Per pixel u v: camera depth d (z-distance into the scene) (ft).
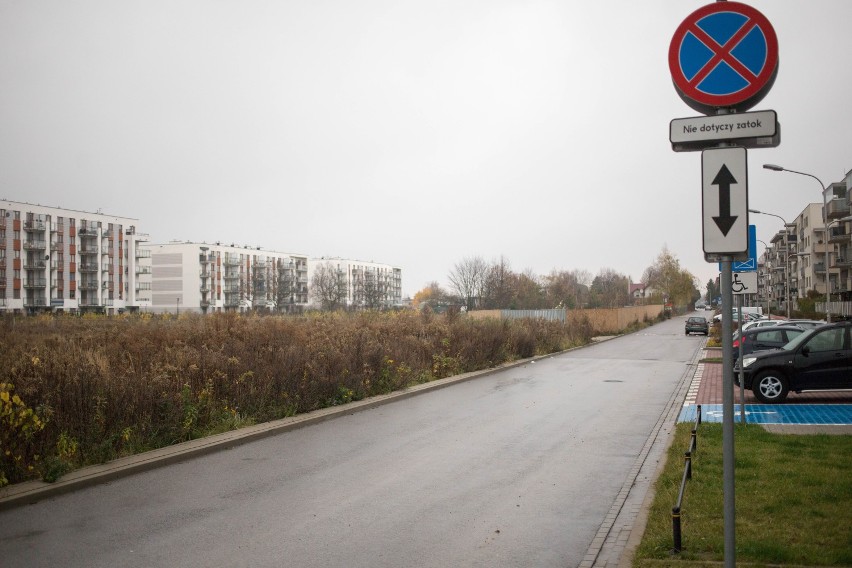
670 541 18.62
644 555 17.88
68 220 295.28
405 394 53.93
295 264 438.40
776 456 28.17
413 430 39.75
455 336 75.87
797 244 311.68
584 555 19.12
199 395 38.63
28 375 30.55
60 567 18.40
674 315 379.76
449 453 33.30
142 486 27.14
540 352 100.99
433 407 49.01
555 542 20.30
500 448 34.47
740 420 40.01
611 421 42.70
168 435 33.86
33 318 111.14
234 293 386.52
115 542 20.44
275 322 60.95
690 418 42.65
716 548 17.88
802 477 24.54
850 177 209.46
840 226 232.32
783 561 17.03
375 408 48.57
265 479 28.22
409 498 25.26
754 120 13.75
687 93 14.62
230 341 48.91
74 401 30.30
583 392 57.67
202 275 370.32
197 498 25.35
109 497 25.52
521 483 27.40
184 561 18.83
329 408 45.88
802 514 20.53
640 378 69.10
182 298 369.09
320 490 26.45
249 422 39.27
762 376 47.88
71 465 28.50
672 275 338.54
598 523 22.09
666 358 95.91
